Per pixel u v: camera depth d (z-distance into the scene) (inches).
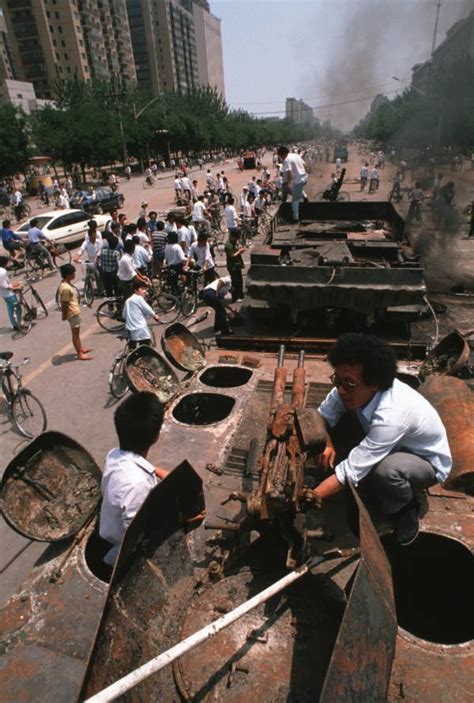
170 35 4758.9
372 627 70.5
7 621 98.4
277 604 95.8
